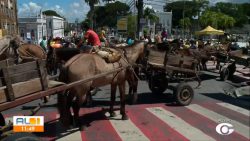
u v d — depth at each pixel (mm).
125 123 9391
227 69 17422
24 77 6285
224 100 12484
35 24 80625
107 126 9102
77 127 8836
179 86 11344
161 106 11414
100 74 8344
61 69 8086
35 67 6496
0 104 5848
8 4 53906
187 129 8820
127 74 9750
